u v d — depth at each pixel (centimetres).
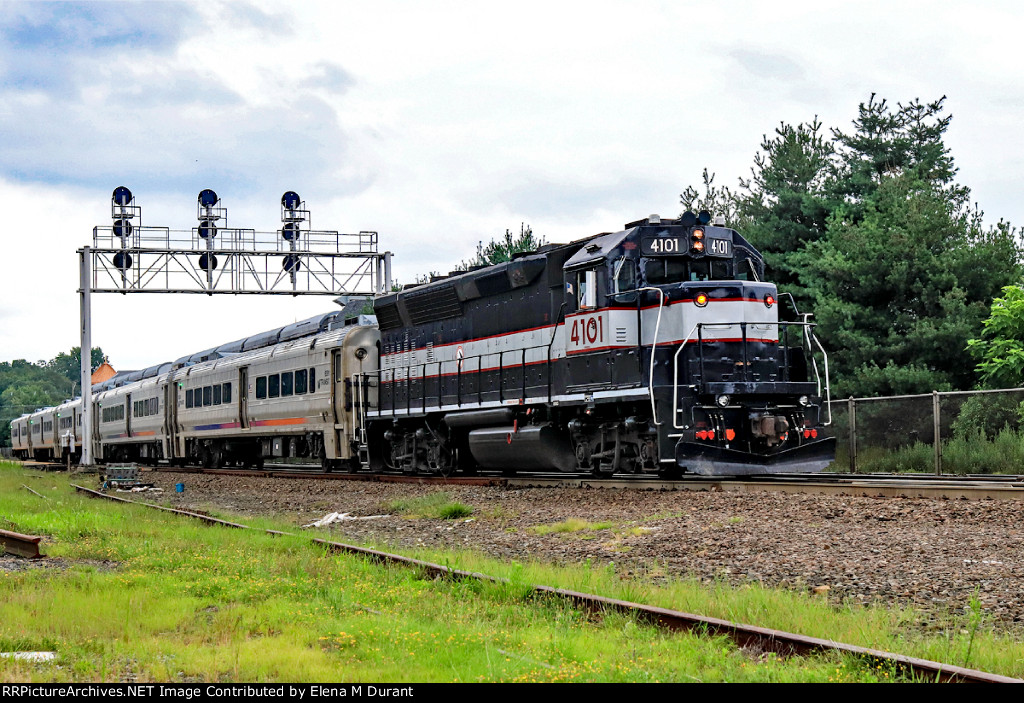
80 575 1040
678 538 1168
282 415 3136
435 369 2414
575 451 1988
